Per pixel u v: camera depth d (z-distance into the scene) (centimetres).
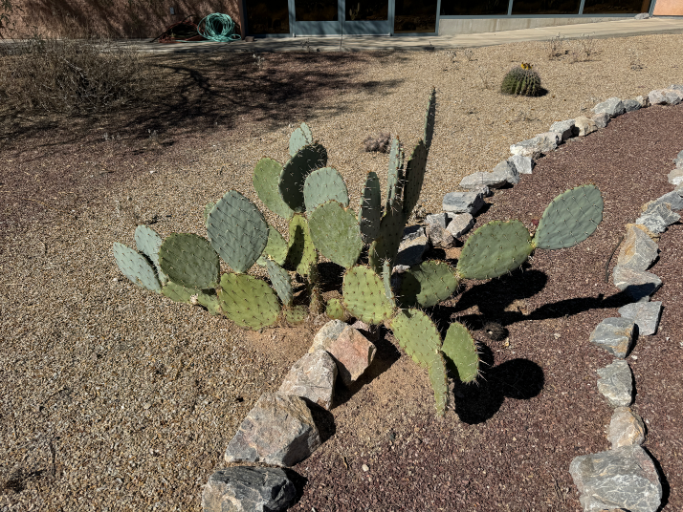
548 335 336
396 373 314
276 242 398
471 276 309
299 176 360
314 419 286
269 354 333
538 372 310
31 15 1168
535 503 245
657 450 256
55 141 704
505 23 1323
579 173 546
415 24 1305
